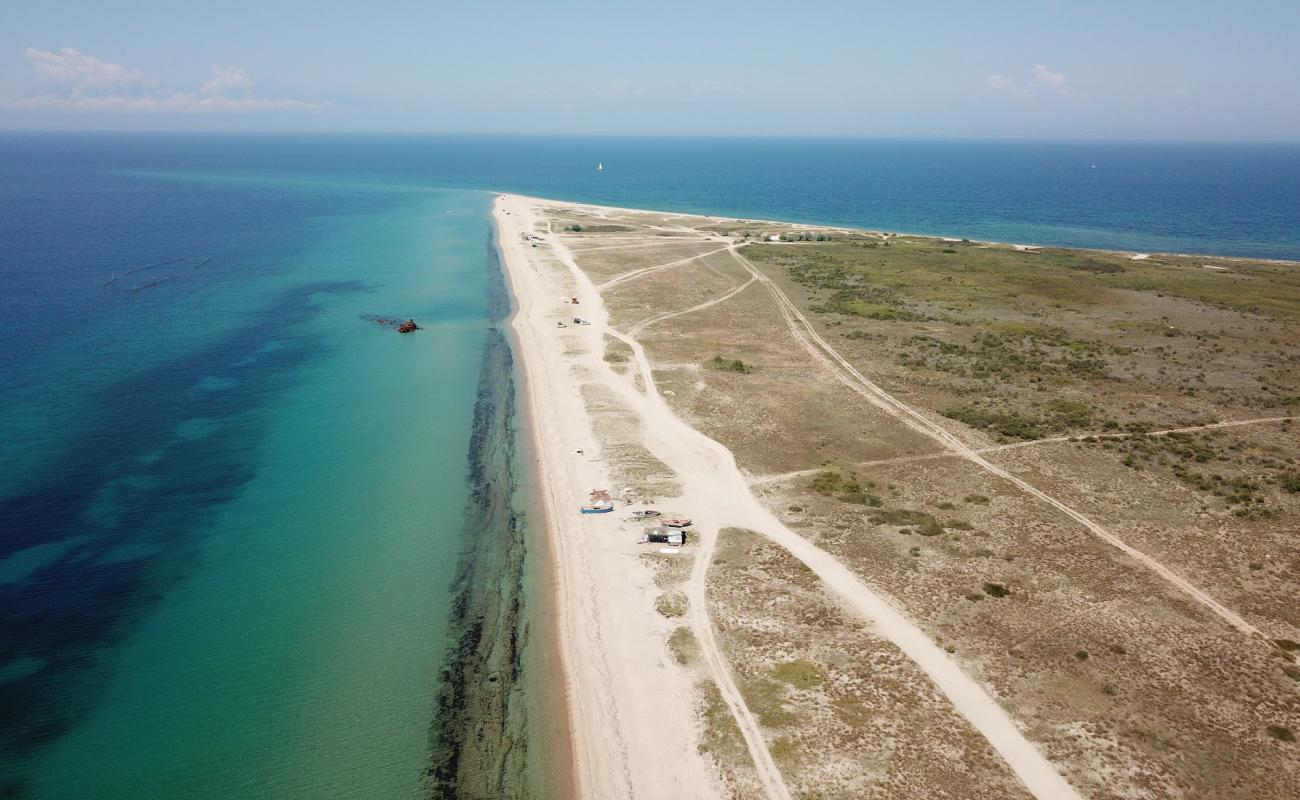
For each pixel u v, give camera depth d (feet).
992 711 115.03
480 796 103.76
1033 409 239.50
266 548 161.07
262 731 114.21
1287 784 102.89
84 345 289.74
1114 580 149.38
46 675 123.54
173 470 193.47
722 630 134.00
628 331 326.44
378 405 241.55
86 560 154.51
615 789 103.96
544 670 127.03
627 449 208.64
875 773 103.96
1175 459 204.64
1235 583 149.79
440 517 174.91
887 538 163.32
